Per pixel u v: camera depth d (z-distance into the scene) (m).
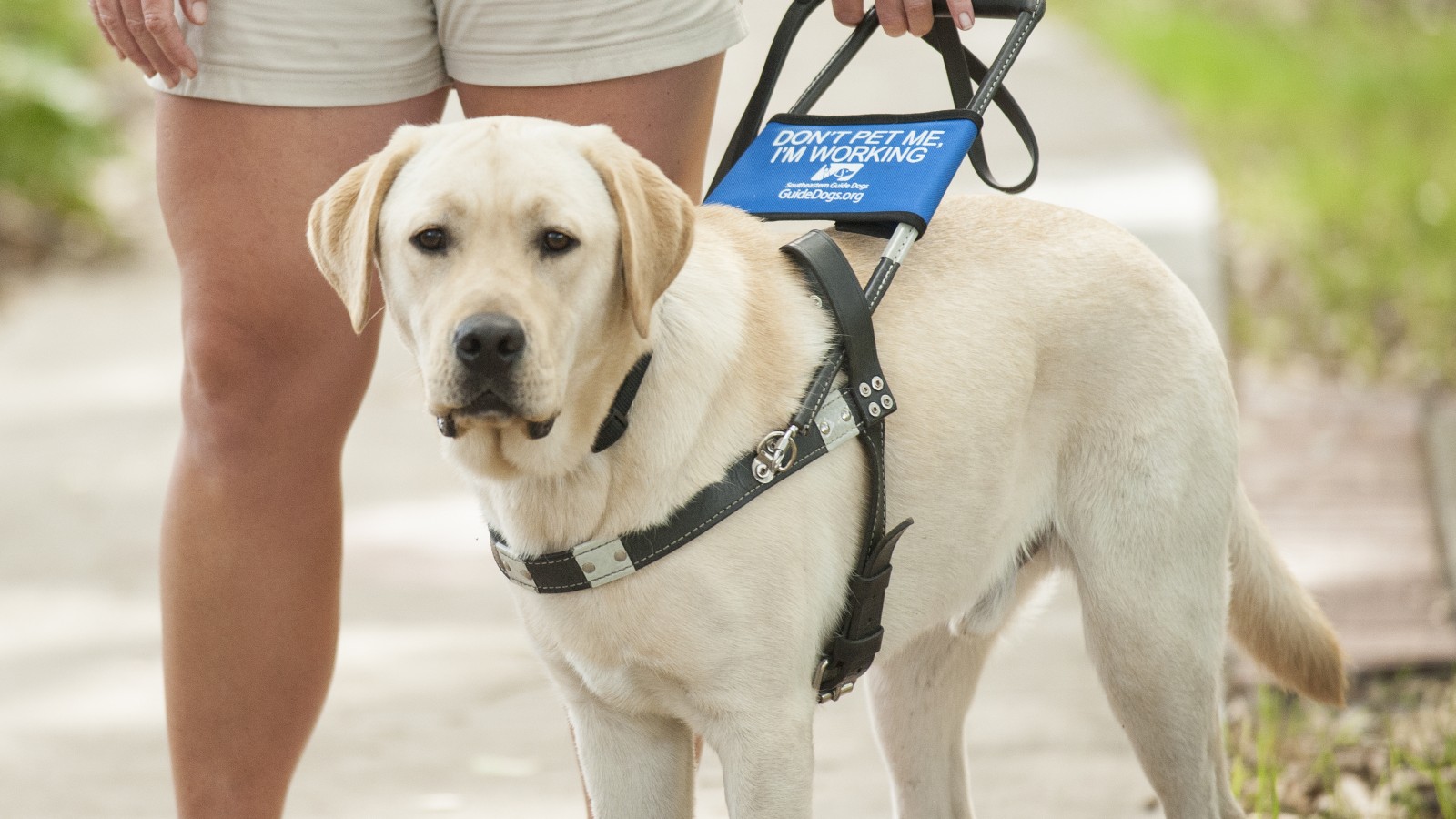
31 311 11.16
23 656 6.56
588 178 3.51
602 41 4.01
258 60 3.97
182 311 4.18
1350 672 5.90
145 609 6.97
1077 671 6.14
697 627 3.65
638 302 3.46
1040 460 4.24
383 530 7.62
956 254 4.18
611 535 3.62
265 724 4.43
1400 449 8.16
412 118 4.18
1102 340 4.19
